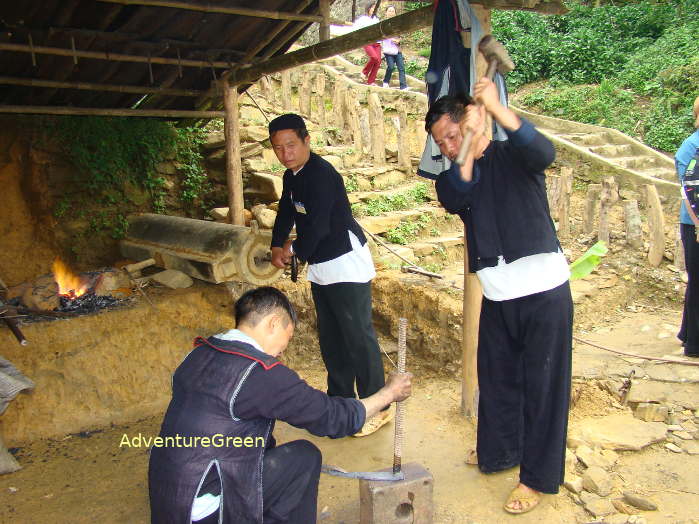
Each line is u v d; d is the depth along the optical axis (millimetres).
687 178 4148
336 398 2525
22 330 4441
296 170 3768
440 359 4988
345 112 8695
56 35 4691
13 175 6332
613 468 3346
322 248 3746
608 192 6227
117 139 6609
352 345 3855
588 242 6453
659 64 10242
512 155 2791
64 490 3521
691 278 4254
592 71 10984
